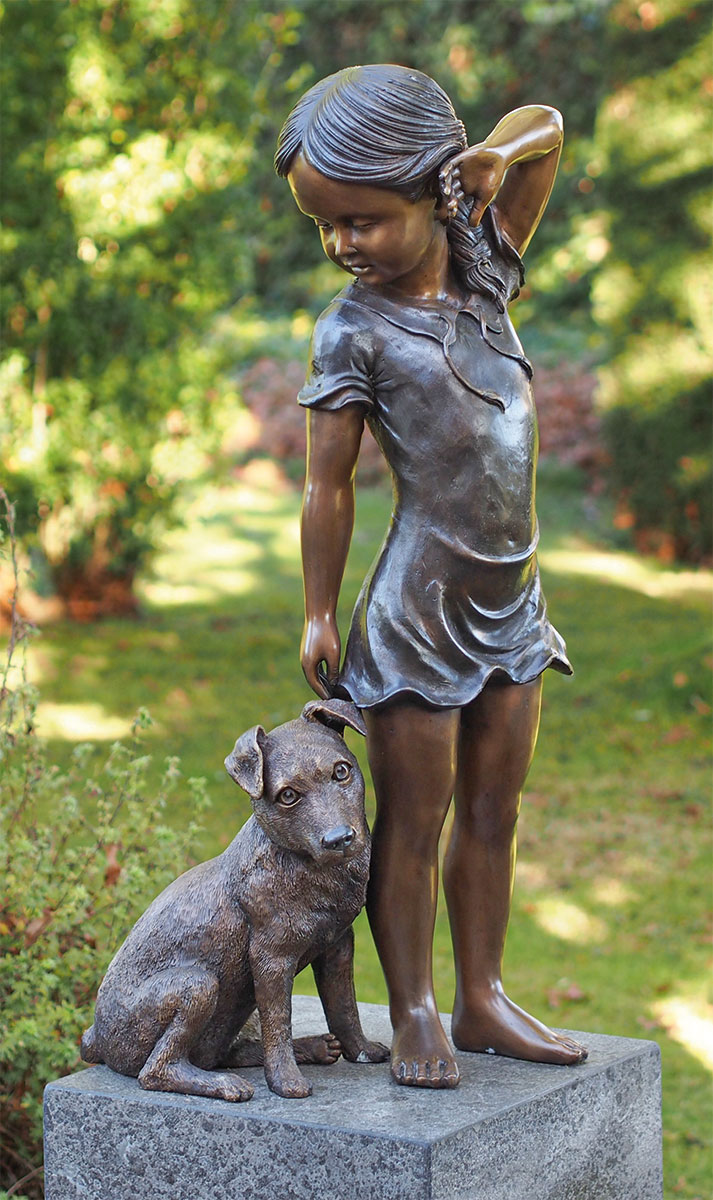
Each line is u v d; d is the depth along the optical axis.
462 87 17.58
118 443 9.98
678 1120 4.32
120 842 3.95
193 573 12.73
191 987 2.42
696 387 12.16
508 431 2.54
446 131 2.43
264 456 15.45
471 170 2.46
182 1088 2.42
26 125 9.48
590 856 6.63
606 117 12.25
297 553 13.39
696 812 7.15
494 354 2.56
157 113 9.77
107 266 9.74
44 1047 3.25
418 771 2.52
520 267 2.70
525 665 2.60
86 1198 2.46
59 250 9.53
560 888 6.28
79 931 3.66
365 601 2.57
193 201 9.90
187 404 10.25
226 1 9.91
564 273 17.31
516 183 2.65
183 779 7.44
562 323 17.41
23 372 9.62
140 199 9.55
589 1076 2.56
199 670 9.65
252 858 2.42
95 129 9.55
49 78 9.45
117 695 9.00
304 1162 2.27
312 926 2.41
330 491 2.54
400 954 2.56
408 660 2.51
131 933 2.55
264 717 8.59
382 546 2.60
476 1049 2.68
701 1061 4.71
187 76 9.81
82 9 9.43
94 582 10.88
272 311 18.47
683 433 12.37
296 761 2.31
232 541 13.65
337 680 2.58
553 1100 2.46
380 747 2.55
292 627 11.02
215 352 10.43
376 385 2.53
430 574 2.51
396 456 2.54
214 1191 2.35
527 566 2.61
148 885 3.63
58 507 10.27
